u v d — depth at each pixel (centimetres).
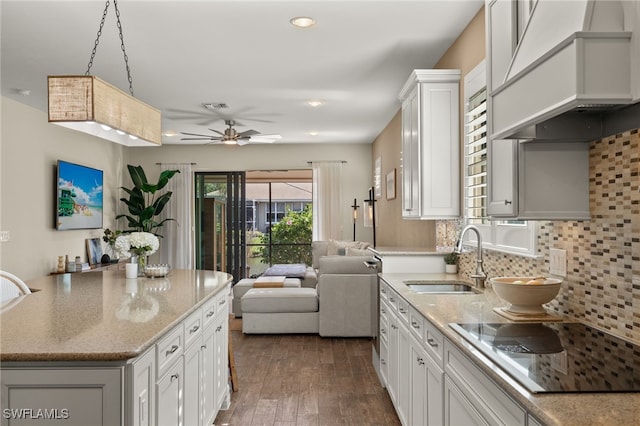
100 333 185
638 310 166
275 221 1022
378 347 406
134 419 165
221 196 933
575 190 195
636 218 167
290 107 614
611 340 171
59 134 657
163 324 200
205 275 379
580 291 203
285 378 405
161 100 577
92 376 162
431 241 470
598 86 129
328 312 545
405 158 423
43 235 614
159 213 862
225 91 539
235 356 473
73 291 295
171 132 788
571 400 117
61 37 380
